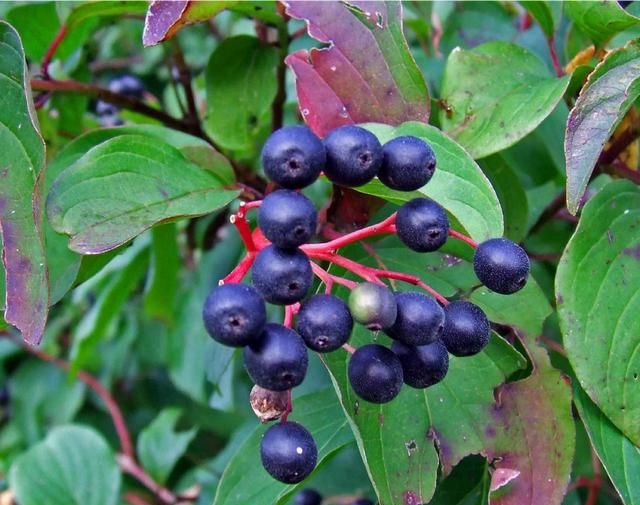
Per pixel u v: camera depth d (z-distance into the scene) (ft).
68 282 0.48
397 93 0.50
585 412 0.48
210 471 0.78
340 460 0.65
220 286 0.39
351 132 0.40
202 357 0.77
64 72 0.67
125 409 1.09
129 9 0.57
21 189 0.43
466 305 0.42
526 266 0.42
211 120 0.62
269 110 0.65
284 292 0.38
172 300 0.78
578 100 0.43
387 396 0.40
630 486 0.46
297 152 0.39
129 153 0.47
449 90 0.53
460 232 0.47
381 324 0.39
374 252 0.53
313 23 0.49
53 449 0.71
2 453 1.01
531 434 0.48
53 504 0.69
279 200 0.38
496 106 0.52
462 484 0.52
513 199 0.58
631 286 0.48
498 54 0.54
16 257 0.42
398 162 0.41
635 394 0.47
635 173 0.55
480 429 0.48
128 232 0.44
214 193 0.48
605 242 0.48
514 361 0.49
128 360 1.08
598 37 0.53
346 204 0.51
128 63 1.11
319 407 0.53
